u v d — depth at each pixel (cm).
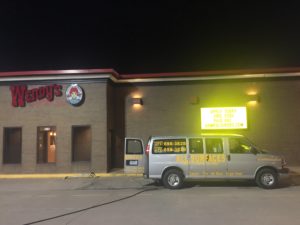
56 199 1292
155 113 2252
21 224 903
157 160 1498
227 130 2206
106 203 1184
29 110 2150
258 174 1449
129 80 2267
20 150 2150
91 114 2114
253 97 2186
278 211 991
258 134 2192
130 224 874
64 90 2138
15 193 1461
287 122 2181
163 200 1212
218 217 927
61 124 2127
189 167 1478
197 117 2230
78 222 911
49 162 2133
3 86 2172
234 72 2195
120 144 2259
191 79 2231
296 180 1669
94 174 1988
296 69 2162
